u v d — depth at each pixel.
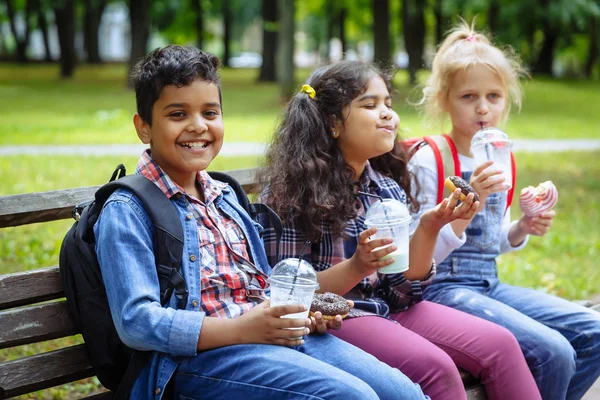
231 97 23.75
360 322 3.04
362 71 3.30
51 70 39.81
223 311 2.66
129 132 14.74
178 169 2.75
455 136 3.85
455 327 3.13
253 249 2.89
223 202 2.87
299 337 2.56
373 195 3.29
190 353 2.46
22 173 9.57
